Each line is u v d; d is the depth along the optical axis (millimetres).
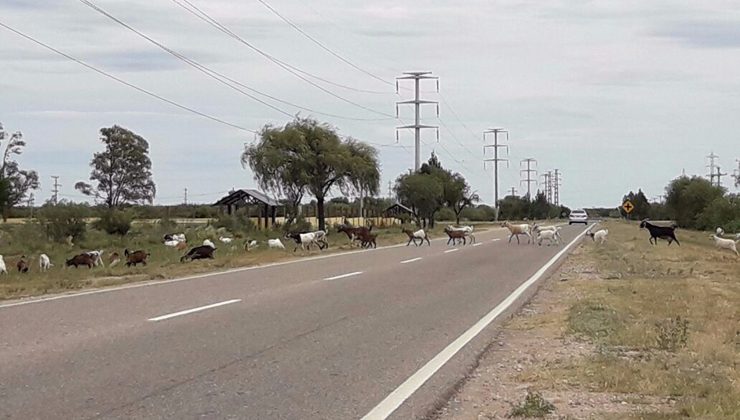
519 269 31594
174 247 46562
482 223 128375
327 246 47438
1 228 59500
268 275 27312
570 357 13242
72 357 12086
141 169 101312
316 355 12898
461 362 12828
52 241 56656
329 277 26656
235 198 74000
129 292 21312
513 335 15836
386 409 9719
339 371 11773
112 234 64125
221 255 39688
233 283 24219
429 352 13609
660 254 41781
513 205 161625
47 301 19062
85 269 33156
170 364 11781
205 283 24188
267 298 20250
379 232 75562
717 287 24953
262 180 69625
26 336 13883
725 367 12250
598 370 11992
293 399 10031
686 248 47969
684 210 106375
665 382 11039
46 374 10906
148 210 97375
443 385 11133
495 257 38656
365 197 92438
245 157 70312
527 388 11086
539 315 18672
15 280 26484
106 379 10703
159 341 13625
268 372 11516
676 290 23469
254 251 42969
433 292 22828
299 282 24719
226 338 14117
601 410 9789
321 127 70875
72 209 59500
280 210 82125
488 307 19953
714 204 93062
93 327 14984
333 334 14984
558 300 21656
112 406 9367
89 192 98812
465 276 28156
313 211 95438
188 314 16969
